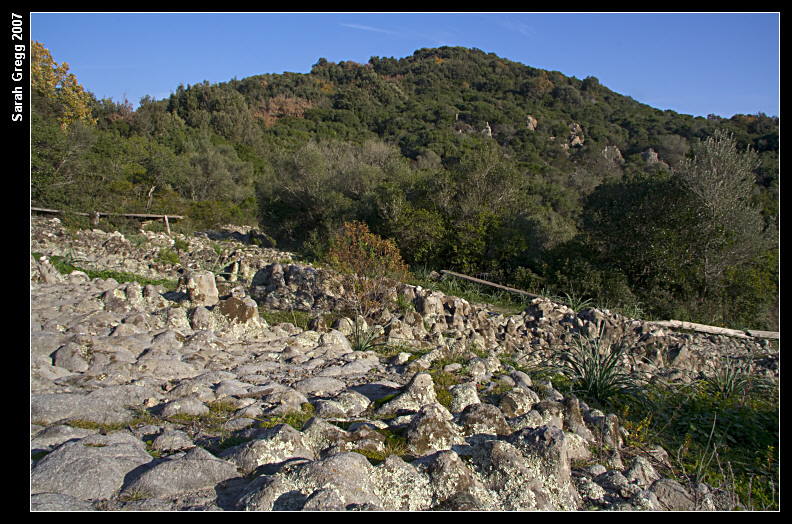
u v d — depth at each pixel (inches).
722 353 370.6
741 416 219.1
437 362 223.8
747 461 180.7
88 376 166.9
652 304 564.4
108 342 199.2
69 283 335.9
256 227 1178.6
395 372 208.2
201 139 1697.8
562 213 1316.4
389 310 350.0
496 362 228.8
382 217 759.1
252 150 1854.1
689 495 132.4
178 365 188.5
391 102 2950.3
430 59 3843.5
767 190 971.3
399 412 157.8
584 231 670.5
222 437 132.3
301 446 125.0
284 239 1061.1
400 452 129.9
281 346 241.1
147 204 928.9
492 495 112.2
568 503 117.0
